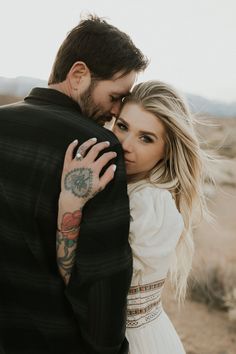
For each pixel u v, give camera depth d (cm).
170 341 217
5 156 174
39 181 168
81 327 170
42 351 177
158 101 199
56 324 172
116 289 169
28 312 176
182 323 577
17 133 175
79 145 170
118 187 171
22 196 169
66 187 166
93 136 172
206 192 1249
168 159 217
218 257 780
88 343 172
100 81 189
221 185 1348
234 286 631
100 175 170
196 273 669
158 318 214
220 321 580
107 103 195
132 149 202
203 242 900
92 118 197
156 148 205
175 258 248
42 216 168
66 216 167
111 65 188
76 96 189
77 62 186
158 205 198
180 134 205
